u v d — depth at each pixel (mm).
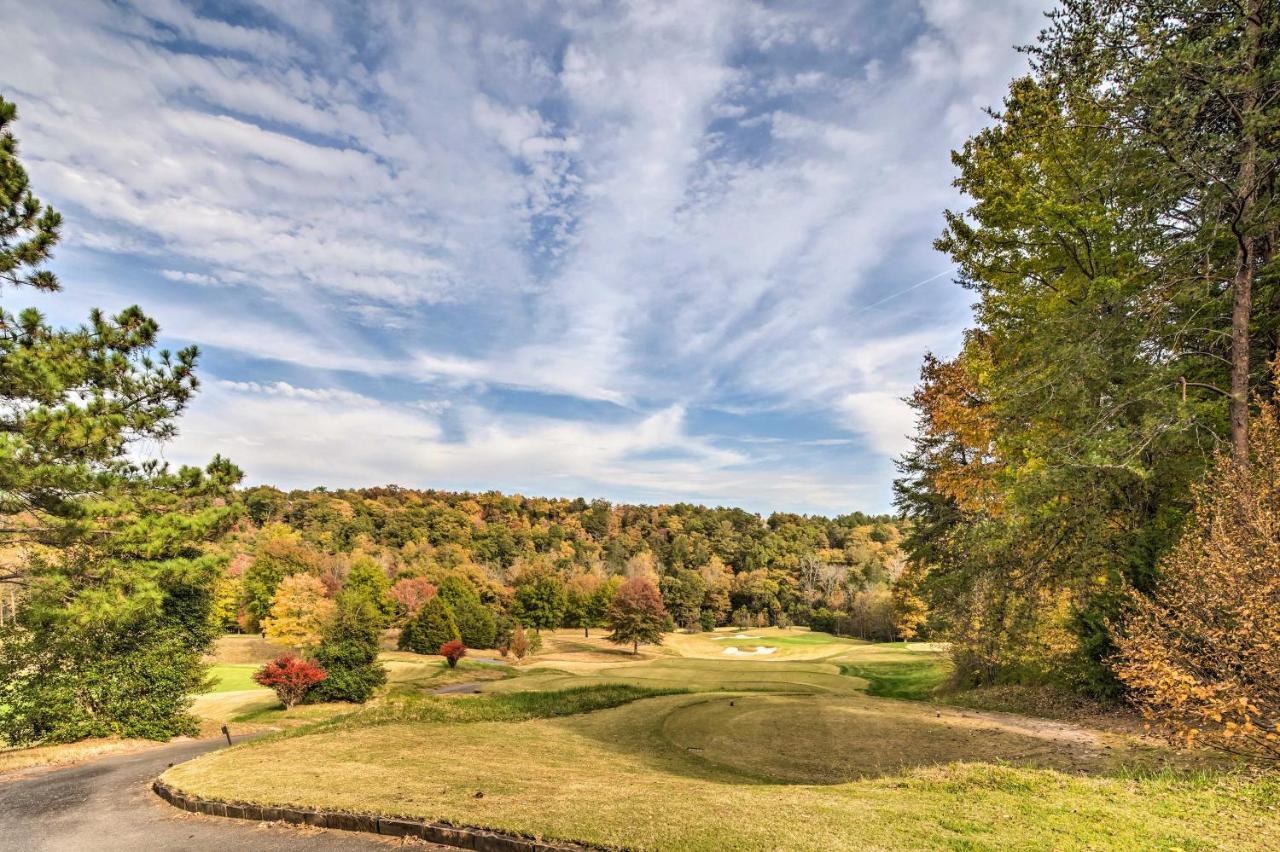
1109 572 14125
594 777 8906
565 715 16766
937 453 23422
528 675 32531
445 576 68312
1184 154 11227
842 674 31812
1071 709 14359
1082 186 13461
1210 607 7512
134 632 17906
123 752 15484
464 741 12094
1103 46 12062
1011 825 6008
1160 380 12320
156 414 12891
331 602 48406
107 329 12383
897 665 35250
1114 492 14352
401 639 51719
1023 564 14930
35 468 10680
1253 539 7336
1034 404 14102
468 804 7102
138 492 12766
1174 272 12570
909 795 7336
